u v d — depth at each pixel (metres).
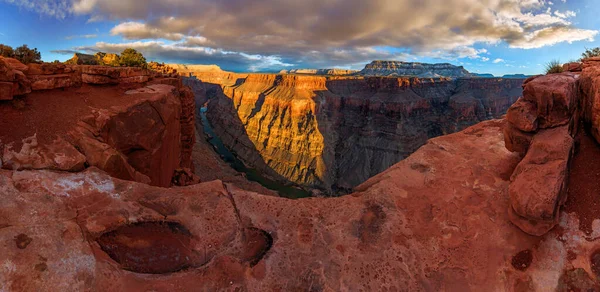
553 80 8.24
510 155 9.94
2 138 8.83
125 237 6.76
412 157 10.92
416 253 7.17
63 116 11.18
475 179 9.03
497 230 7.32
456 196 8.49
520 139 8.60
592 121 8.01
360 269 6.84
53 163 8.66
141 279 5.88
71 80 14.15
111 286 5.60
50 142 9.45
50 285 5.22
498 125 12.81
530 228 6.75
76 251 5.94
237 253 6.93
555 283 6.16
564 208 7.11
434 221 7.90
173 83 27.75
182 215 7.58
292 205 8.63
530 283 6.30
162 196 8.10
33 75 12.54
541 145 7.48
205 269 6.37
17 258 5.34
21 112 10.34
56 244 5.90
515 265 6.61
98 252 6.16
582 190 7.27
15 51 15.12
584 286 5.96
